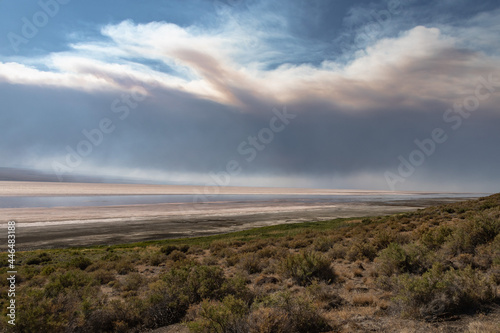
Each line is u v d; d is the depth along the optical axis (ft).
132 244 91.76
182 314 23.93
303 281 29.40
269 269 37.63
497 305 17.43
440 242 35.76
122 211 214.07
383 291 24.62
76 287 27.73
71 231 122.31
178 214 196.95
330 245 51.93
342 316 19.03
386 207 248.93
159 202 331.98
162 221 158.81
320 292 24.32
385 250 30.50
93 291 28.32
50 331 18.56
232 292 26.45
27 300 20.43
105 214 191.42
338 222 127.24
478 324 14.79
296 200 398.01
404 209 226.99
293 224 127.75
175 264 47.98
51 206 247.29
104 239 105.09
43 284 38.34
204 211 220.43
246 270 39.81
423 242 36.50
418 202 320.50
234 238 91.30
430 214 86.63
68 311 20.84
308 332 16.99
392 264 28.91
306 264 31.27
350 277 30.71
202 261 50.93
